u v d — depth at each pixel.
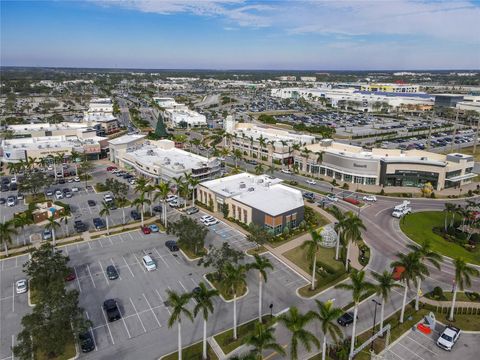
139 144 186.50
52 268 70.50
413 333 63.78
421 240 99.88
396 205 127.25
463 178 147.50
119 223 107.75
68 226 105.81
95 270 82.50
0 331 62.81
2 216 112.81
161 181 140.12
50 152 169.00
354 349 58.75
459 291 76.69
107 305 67.75
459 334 63.47
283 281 79.19
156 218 111.75
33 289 73.88
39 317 54.12
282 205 105.56
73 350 58.59
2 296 72.56
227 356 57.41
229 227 106.25
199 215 114.44
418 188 146.00
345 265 84.44
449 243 98.75
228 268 61.28
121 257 88.38
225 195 112.75
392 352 59.12
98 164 176.88
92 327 64.06
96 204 123.62
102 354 57.91
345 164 153.25
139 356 57.59
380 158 152.00
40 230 103.56
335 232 95.19
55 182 145.88
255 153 198.62
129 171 162.88
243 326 64.38
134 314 67.81
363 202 129.88
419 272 63.75
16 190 138.25
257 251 91.88
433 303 72.38
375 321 66.69
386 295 58.19
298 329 48.81
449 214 118.75
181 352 57.84
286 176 162.38
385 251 93.56
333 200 130.38
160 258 88.06
